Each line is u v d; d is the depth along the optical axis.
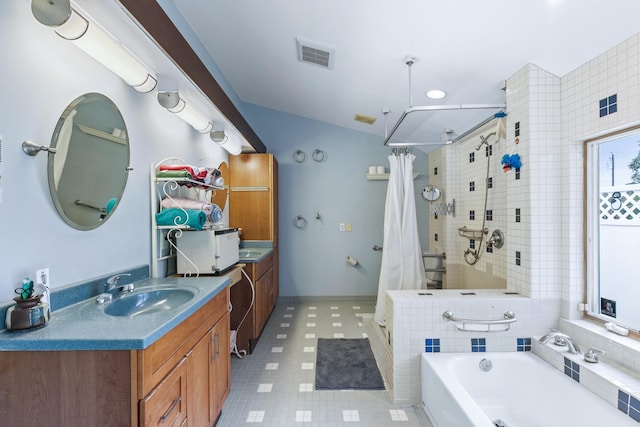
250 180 3.79
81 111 1.47
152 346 1.12
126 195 1.83
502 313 2.09
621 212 1.79
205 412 1.62
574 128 1.94
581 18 1.55
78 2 1.15
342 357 2.73
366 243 4.41
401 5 1.73
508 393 1.95
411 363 2.09
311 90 3.36
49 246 1.33
